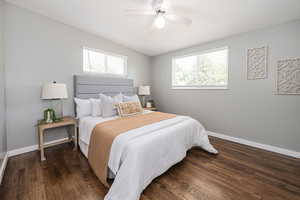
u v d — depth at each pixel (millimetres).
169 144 1663
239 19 2168
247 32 2547
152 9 2008
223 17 2133
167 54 4012
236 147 2512
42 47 2299
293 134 2150
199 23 2334
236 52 2691
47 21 2330
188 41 3139
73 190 1411
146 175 1366
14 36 2025
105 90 3152
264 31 2359
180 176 1656
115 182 1262
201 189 1440
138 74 4070
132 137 1468
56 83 2311
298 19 2057
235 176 1657
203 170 1783
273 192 1400
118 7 2018
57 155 2166
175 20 1928
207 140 2287
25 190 1401
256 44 2445
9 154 2047
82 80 2744
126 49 3670
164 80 4125
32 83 2221
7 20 1957
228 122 2861
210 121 3152
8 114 2021
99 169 1528
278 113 2271
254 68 2477
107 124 1948
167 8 1932
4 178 1580
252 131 2555
